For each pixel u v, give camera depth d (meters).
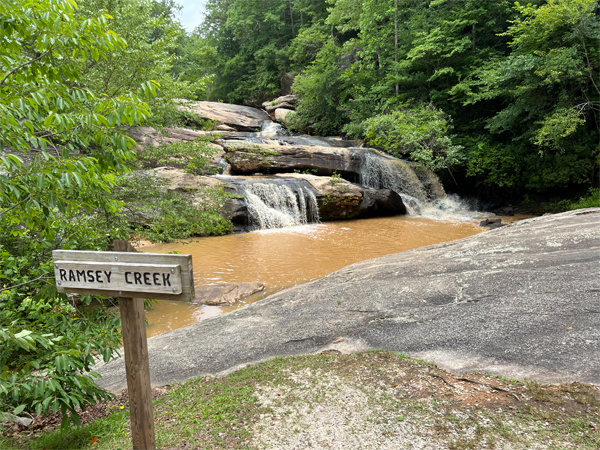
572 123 16.08
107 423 3.57
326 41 30.52
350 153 20.25
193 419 3.43
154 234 8.58
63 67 3.36
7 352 3.11
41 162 3.06
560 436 2.83
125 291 2.69
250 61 38.31
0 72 3.23
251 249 12.65
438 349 4.37
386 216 18.67
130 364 2.75
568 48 16.36
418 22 24.08
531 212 19.50
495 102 22.36
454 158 19.77
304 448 2.90
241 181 16.75
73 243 4.02
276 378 4.05
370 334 4.95
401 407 3.34
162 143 11.28
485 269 6.06
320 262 10.98
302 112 29.41
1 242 4.45
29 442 3.37
